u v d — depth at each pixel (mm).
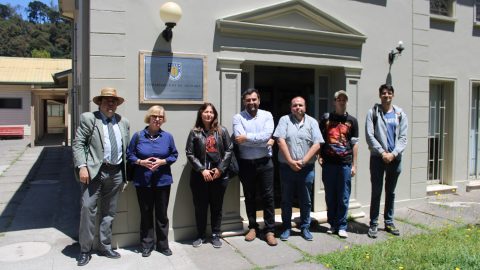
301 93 6492
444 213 6496
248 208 5164
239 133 4902
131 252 4656
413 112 6945
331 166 5320
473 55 8312
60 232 5391
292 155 5059
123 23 4727
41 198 7492
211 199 4918
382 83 6594
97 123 4344
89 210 4301
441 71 7816
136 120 4844
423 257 4387
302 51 5812
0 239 5098
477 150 8711
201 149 4773
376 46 6516
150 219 4602
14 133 21844
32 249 4734
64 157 13508
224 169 4789
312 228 5676
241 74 5703
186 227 5145
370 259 4328
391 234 5438
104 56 4656
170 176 4668
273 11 5520
